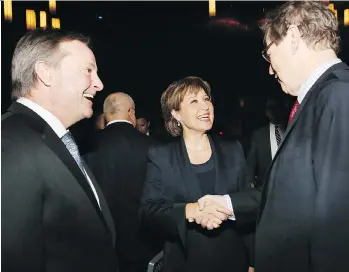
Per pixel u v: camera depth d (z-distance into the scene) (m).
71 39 1.04
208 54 10.84
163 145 1.71
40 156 0.87
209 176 1.63
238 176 1.64
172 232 1.50
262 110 5.79
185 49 10.87
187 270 1.54
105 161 2.78
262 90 10.52
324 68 1.00
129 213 2.77
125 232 2.79
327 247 0.84
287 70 1.07
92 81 1.08
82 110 1.06
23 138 0.87
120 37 10.67
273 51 1.09
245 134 5.94
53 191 0.87
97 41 10.38
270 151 2.43
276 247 0.97
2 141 0.85
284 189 0.95
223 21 10.58
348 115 0.86
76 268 0.89
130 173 2.77
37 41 1.00
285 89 1.12
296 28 1.03
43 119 0.96
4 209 0.79
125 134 2.83
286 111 2.48
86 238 0.91
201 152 1.68
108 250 0.97
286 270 0.95
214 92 10.73
